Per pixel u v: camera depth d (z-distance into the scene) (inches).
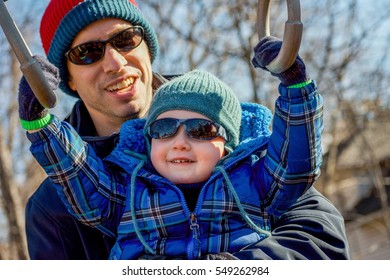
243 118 90.4
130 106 95.8
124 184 85.8
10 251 304.0
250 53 352.8
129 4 97.2
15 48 68.9
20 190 361.1
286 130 75.4
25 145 354.0
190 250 78.7
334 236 82.0
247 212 81.1
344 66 362.9
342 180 460.1
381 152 446.6
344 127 375.9
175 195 82.0
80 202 80.1
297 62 72.6
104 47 95.0
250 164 85.4
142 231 82.1
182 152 83.1
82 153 80.3
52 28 97.9
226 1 357.4
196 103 83.5
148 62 99.2
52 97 70.5
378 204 486.9
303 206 85.7
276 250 77.2
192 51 358.6
